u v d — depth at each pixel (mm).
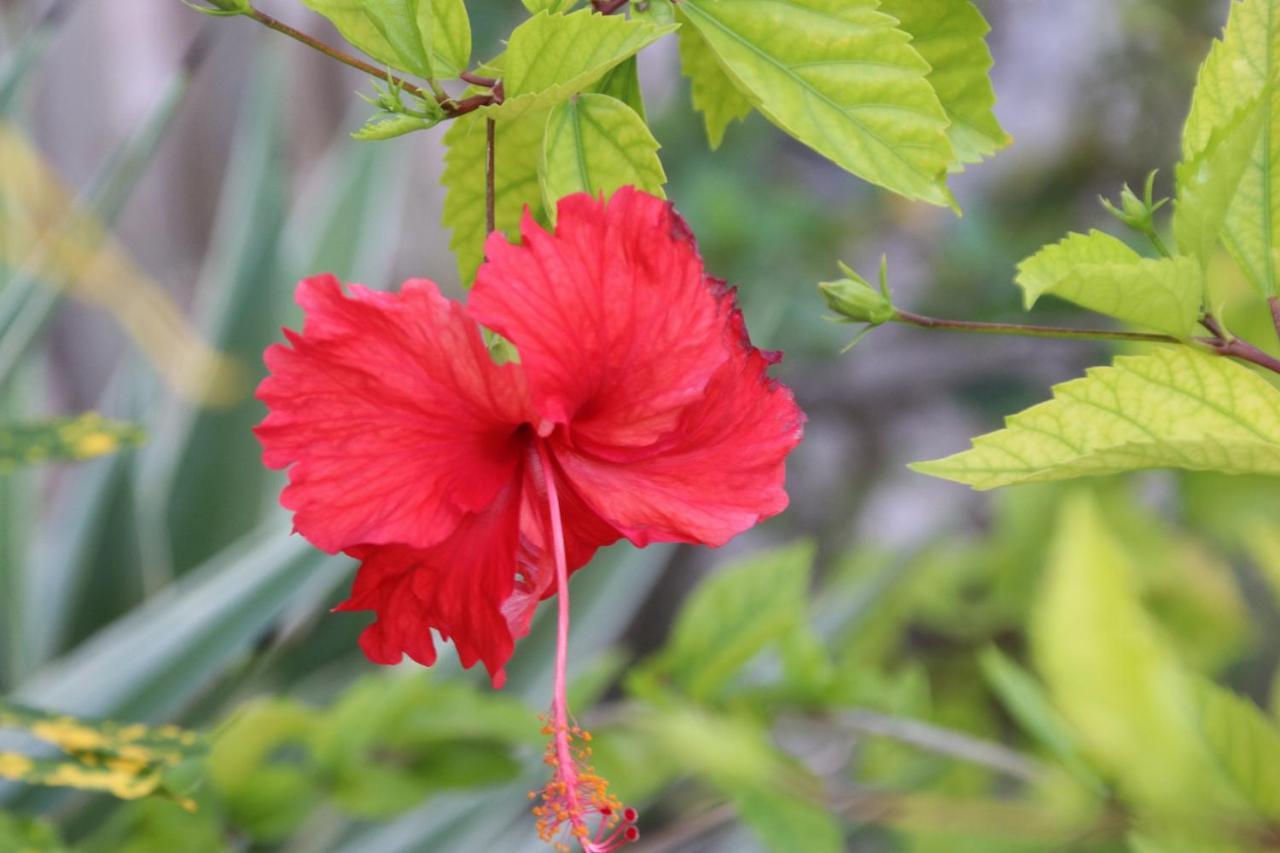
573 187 828
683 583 2418
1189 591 1275
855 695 1044
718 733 951
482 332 811
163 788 959
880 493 2297
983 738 1275
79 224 1393
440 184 852
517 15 1939
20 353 1438
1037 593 1254
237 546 1551
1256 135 800
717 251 2090
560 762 807
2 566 1498
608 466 815
